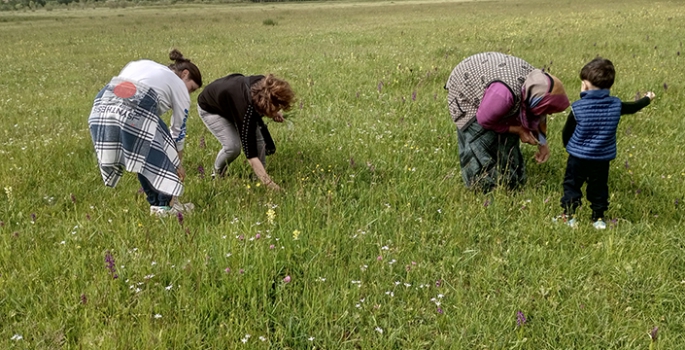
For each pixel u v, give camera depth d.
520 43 14.52
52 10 87.31
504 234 4.16
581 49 12.84
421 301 3.36
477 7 38.97
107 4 98.31
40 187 5.16
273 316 3.21
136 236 4.05
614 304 3.36
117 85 4.26
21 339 2.97
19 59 16.80
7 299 3.32
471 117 4.58
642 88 8.29
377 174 5.33
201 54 16.00
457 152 5.90
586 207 4.46
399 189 4.84
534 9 31.31
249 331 3.07
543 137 4.56
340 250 3.91
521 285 3.53
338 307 3.28
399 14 35.19
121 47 19.36
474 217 4.34
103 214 4.53
